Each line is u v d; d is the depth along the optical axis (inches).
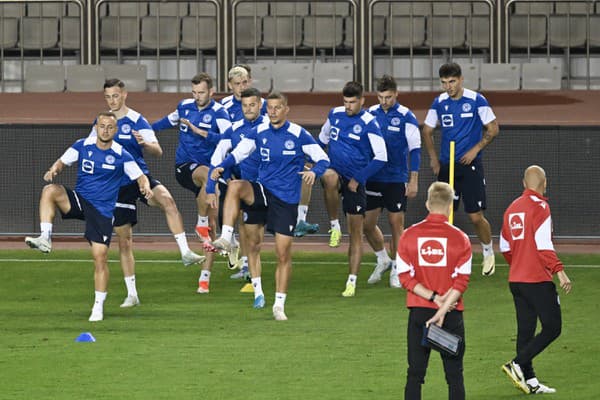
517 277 930.7
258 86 2434.8
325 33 2549.2
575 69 2551.7
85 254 1775.3
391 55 2491.4
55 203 1237.1
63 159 1232.2
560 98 2383.1
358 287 1499.8
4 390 933.8
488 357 1070.4
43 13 2600.9
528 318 936.9
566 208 1850.4
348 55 2561.5
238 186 1245.7
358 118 1403.8
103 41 2566.4
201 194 1510.8
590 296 1414.9
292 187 1242.6
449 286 795.4
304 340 1144.2
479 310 1320.1
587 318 1268.5
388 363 1037.8
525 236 925.8
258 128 1244.5
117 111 1359.5
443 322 796.0
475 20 2534.5
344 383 960.3
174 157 1878.7
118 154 1230.3
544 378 987.9
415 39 2536.9
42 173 1873.8
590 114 2341.3
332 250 1833.2
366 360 1051.3
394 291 1465.3
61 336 1167.6
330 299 1406.3
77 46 2566.4
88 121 2284.7
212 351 1090.7
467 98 1534.2
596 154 1840.6
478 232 1574.8
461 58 2546.8
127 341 1139.9
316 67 2438.5
